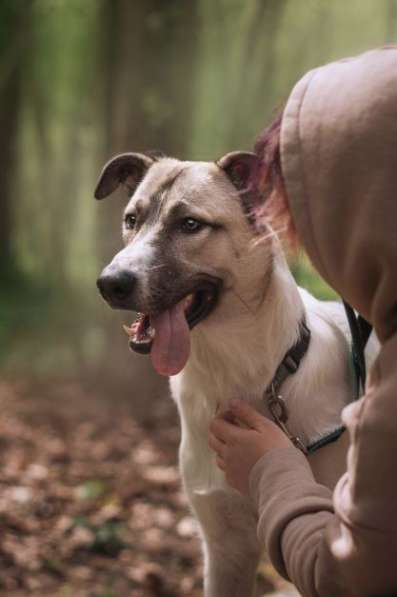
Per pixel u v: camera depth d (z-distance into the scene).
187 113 8.13
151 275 2.66
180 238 2.73
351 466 1.62
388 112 1.59
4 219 16.19
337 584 1.68
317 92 1.69
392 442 1.55
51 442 7.11
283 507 1.83
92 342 10.16
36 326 11.49
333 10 13.02
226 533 2.94
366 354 2.91
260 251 2.69
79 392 8.70
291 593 4.05
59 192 16.23
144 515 5.43
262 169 1.98
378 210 1.59
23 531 4.96
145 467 6.51
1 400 8.53
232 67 11.91
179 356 2.62
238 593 3.01
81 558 4.74
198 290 2.73
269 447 2.06
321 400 2.72
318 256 1.71
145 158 3.06
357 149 1.61
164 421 7.76
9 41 14.79
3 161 16.19
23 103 17.09
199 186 2.78
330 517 1.78
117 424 7.68
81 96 15.99
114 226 7.88
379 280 1.63
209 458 2.85
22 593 4.27
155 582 4.39
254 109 10.62
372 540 1.57
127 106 8.09
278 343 2.70
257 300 2.70
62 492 5.75
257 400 2.73
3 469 6.14
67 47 16.20
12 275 15.29
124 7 8.08
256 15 10.31
